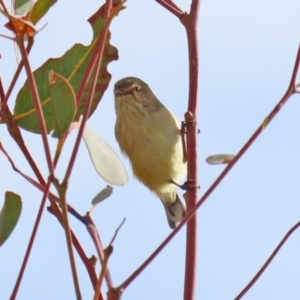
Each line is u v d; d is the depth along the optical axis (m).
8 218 3.90
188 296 4.81
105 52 4.68
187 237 5.00
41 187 3.99
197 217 5.06
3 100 3.85
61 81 3.58
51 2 3.45
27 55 3.20
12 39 3.12
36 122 4.48
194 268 4.90
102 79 4.67
